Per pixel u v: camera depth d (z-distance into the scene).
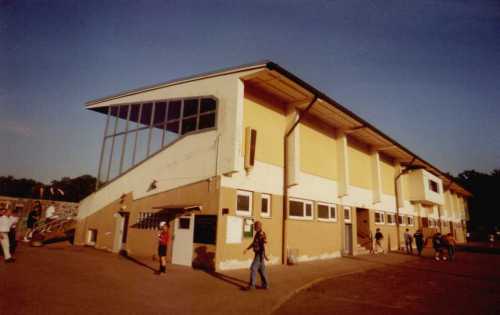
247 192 12.12
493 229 54.97
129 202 14.69
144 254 13.13
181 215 12.12
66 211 21.92
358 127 17.52
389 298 7.84
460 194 46.50
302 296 7.91
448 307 7.05
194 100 13.17
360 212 20.78
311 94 13.36
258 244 8.23
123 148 15.91
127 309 5.83
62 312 5.31
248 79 11.93
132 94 16.25
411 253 20.86
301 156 15.12
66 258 11.16
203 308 6.28
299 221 14.41
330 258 16.08
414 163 27.06
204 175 11.80
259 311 6.28
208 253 10.77
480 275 11.91
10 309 5.19
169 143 13.61
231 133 11.34
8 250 9.41
